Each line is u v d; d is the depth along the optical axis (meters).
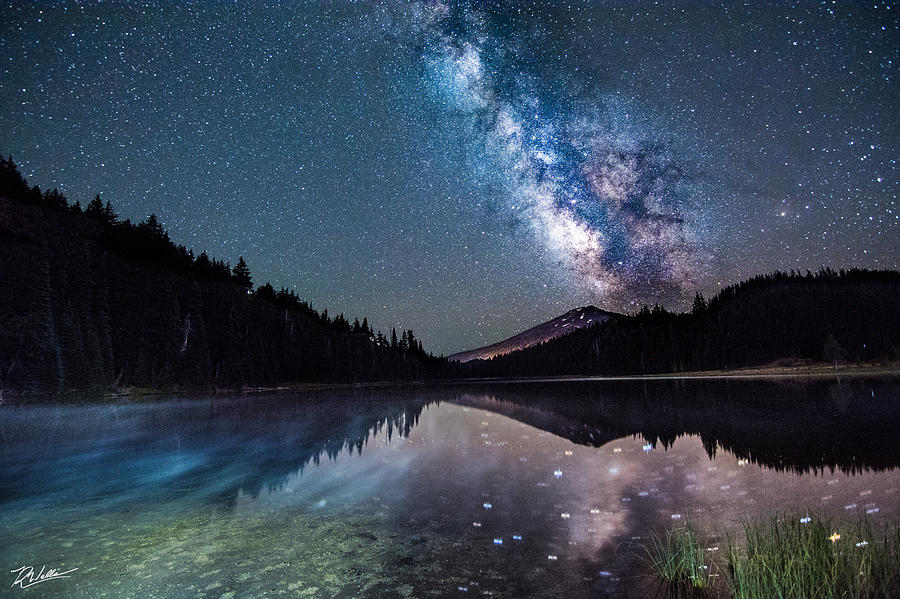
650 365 120.94
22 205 56.25
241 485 8.46
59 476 9.59
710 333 117.19
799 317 106.75
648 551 4.94
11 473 9.98
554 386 62.22
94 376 46.75
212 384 63.97
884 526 5.23
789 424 14.12
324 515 6.51
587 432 14.34
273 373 83.75
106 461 11.27
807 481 7.50
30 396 39.06
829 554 4.30
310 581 4.35
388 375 120.00
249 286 120.25
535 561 4.76
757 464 8.92
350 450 12.08
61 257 52.78
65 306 48.03
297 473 9.40
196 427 18.50
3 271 44.16
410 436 14.61
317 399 41.16
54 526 6.22
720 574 4.32
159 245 86.06
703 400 25.14
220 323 78.69
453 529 5.79
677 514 6.12
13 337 41.44
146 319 60.97
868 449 9.84
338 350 110.12
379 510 6.69
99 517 6.62
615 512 6.32
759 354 102.69
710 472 8.45
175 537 5.69
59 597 4.11
